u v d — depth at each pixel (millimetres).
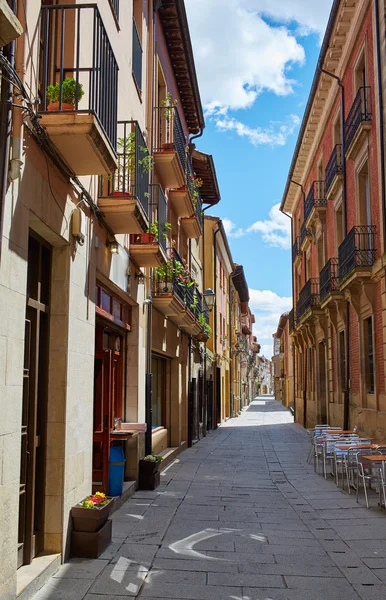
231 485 10586
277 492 9922
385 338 12078
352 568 5648
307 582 5234
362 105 13562
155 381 14047
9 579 4199
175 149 12305
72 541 5789
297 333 26938
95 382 8359
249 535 6867
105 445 8164
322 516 7988
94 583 5039
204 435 22391
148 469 9797
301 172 25031
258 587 5090
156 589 4969
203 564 5695
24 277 4578
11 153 4340
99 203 7203
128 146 8094
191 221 16750
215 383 29094
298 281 28312
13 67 4254
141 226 7797
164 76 13523
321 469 12844
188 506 8469
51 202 5332
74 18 5984
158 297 11773
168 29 13461
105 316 8094
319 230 20938
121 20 8727
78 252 6227
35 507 5461
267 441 20250
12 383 4293
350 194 15273
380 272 12312
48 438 5641
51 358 5770
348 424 15445
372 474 9898
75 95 5203
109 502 6125
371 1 12930
